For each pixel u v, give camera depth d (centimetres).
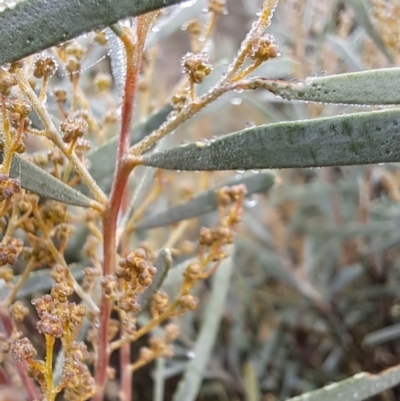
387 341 41
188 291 23
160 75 61
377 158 18
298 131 19
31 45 18
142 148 21
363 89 18
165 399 42
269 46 19
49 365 20
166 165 20
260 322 46
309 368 43
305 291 42
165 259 22
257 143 19
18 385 25
